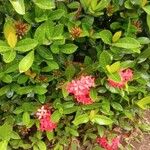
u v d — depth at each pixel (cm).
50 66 47
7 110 51
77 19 48
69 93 51
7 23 43
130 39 47
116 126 56
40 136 53
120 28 50
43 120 50
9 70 46
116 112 54
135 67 53
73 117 53
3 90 48
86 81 48
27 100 51
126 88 50
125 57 52
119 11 49
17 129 53
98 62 49
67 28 48
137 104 53
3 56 43
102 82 50
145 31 51
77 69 51
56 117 50
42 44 46
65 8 47
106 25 52
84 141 55
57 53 48
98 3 47
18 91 48
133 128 58
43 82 49
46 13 45
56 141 54
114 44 48
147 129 59
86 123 55
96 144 56
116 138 54
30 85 49
